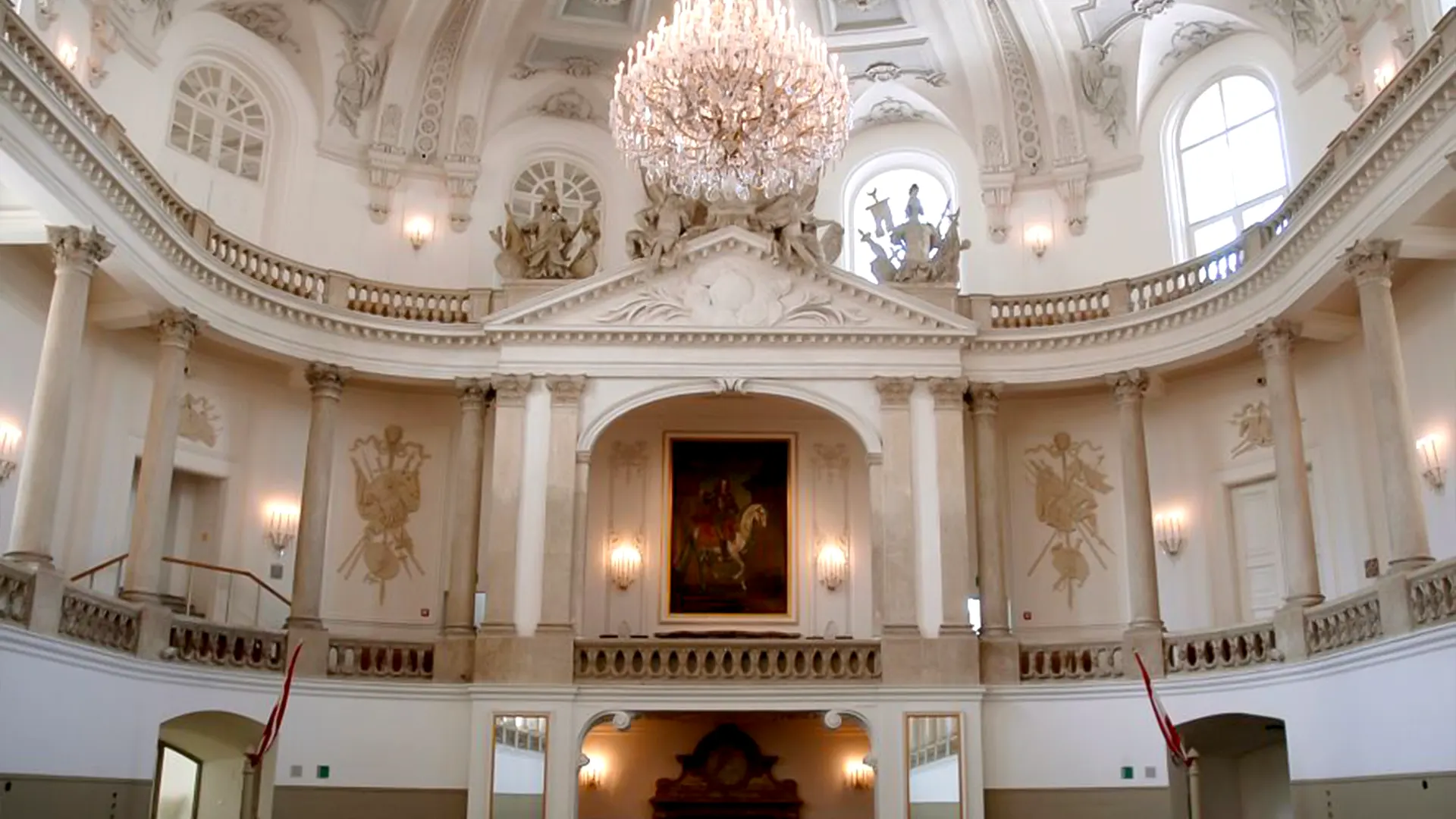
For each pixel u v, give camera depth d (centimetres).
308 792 2073
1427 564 1681
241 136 2395
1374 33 2009
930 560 2245
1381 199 1759
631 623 2488
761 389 2320
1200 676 2061
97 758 1741
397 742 2138
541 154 2705
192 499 2286
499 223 2616
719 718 2480
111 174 1781
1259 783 2338
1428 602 1614
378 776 2114
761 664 2214
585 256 2425
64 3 1964
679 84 1505
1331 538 2133
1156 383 2364
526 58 2652
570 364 2320
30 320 1944
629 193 2697
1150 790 2083
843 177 2722
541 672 2167
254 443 2336
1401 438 1738
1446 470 1875
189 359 2253
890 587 2225
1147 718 2109
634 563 2509
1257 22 2291
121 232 1861
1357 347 2103
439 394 2472
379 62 2548
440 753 2145
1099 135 2573
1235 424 2317
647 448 2575
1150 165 2516
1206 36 2422
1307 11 2161
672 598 2500
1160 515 2377
